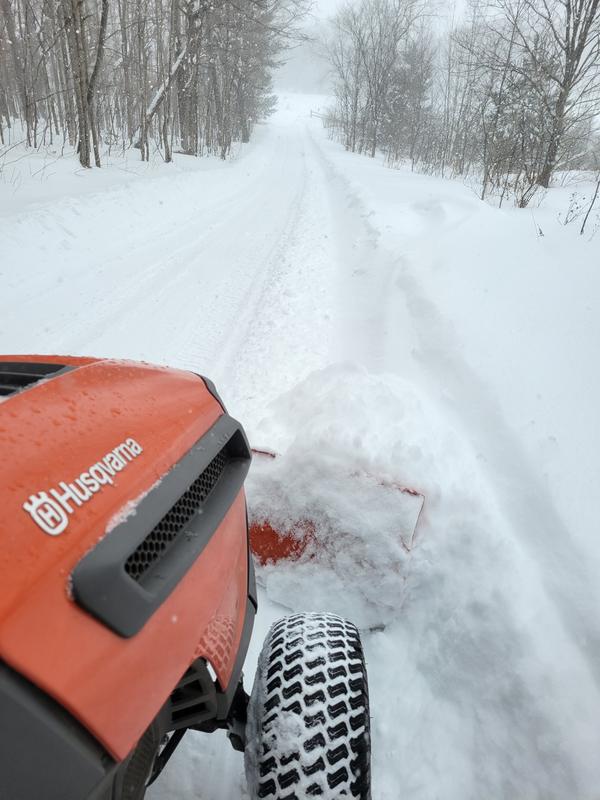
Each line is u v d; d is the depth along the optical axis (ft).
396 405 10.46
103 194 35.86
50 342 17.29
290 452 8.67
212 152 102.12
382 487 7.96
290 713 4.09
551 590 7.63
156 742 3.56
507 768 6.13
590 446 9.89
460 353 13.66
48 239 27.02
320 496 8.07
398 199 40.65
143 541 3.16
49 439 3.31
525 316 14.94
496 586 7.73
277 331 18.04
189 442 4.11
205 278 25.04
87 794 2.32
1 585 2.37
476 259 19.94
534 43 45.96
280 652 4.52
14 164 38.99
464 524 8.56
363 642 7.60
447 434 10.50
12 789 2.10
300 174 79.30
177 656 3.08
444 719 6.72
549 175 41.81
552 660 6.78
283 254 29.30
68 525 2.83
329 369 12.69
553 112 41.52
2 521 2.64
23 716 2.16
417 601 7.97
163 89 60.64
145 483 3.44
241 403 13.25
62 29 43.06
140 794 3.28
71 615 2.52
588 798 5.61
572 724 6.15
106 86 63.52
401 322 16.70
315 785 3.84
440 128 103.71
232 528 4.32
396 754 6.35
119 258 28.30
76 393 3.92
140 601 2.87
